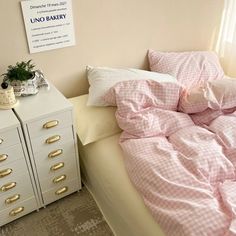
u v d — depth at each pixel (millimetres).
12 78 1378
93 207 1607
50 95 1439
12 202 1429
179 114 1489
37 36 1514
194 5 1996
